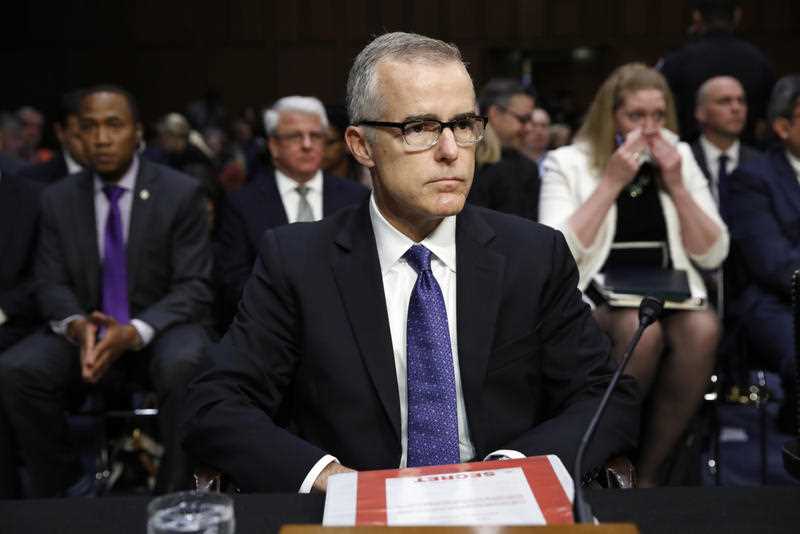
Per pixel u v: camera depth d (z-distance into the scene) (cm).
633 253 292
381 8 1160
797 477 148
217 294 330
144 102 1200
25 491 322
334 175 371
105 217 311
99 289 307
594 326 169
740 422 381
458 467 126
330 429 157
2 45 1202
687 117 458
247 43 1185
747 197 322
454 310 161
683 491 126
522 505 113
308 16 1174
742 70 452
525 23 1138
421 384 155
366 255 162
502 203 376
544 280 164
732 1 459
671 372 280
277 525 119
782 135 322
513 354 160
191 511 102
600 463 148
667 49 1114
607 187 282
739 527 114
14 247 311
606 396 125
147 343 295
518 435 159
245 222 331
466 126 149
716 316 284
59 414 293
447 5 1148
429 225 161
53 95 1194
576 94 1146
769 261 309
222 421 152
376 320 158
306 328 159
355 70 154
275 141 333
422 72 147
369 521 110
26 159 780
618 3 1120
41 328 312
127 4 1190
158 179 313
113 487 318
